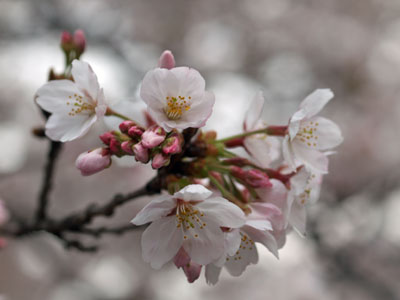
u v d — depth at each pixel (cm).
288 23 117
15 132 83
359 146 94
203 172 34
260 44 115
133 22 109
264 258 73
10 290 66
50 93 35
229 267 35
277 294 69
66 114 35
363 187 91
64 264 71
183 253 33
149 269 74
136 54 105
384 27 116
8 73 87
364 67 109
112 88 84
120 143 33
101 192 79
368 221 83
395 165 91
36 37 96
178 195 33
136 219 32
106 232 39
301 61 112
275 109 101
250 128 36
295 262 72
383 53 111
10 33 95
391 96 104
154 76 33
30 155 82
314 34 114
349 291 72
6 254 68
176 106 33
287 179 35
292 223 35
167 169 34
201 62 111
